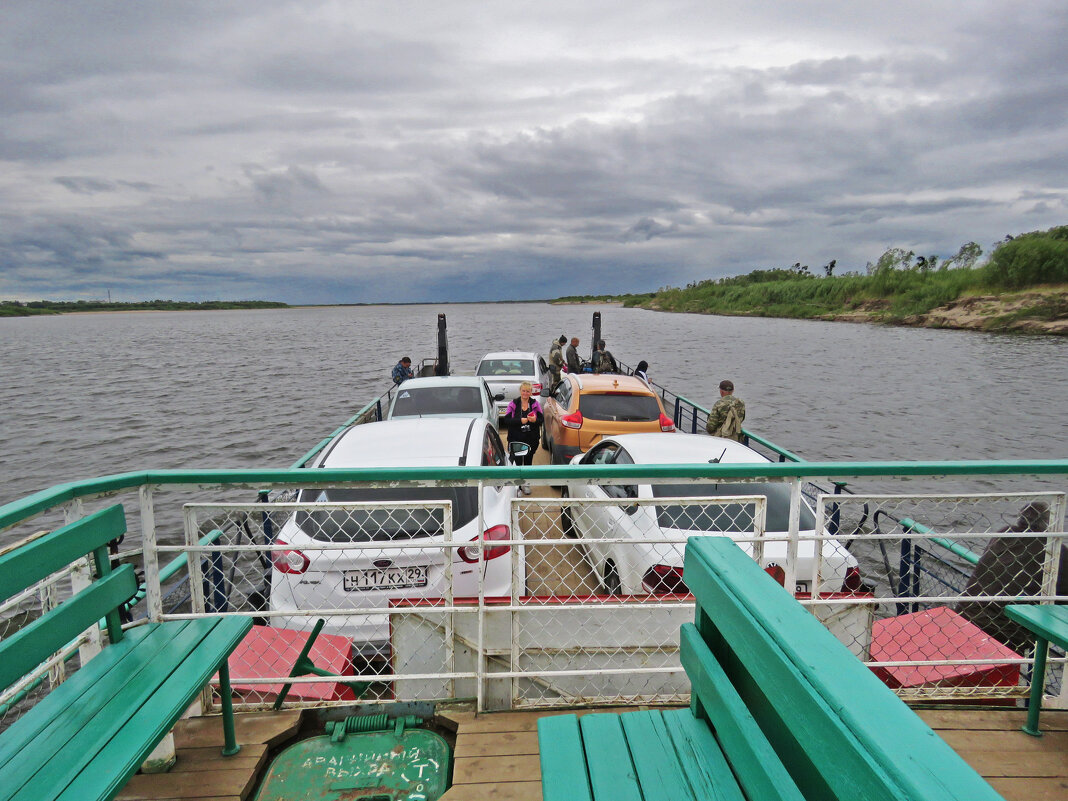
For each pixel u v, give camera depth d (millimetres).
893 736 1001
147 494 2600
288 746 2730
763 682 1368
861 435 17984
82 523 2211
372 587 4156
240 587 6207
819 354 39625
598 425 8461
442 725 2844
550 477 2699
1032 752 2576
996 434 18047
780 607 1428
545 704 2938
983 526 8977
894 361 35156
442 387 9305
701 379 28984
